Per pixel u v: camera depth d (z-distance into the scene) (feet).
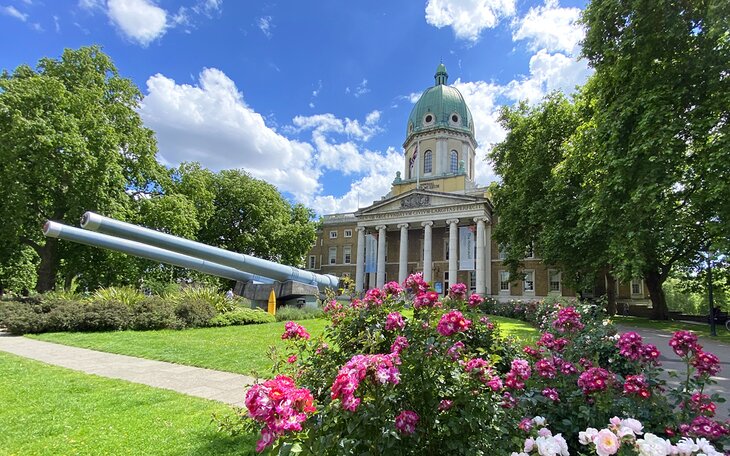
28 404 20.11
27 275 106.01
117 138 85.51
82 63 90.33
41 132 74.02
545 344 17.51
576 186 79.61
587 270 82.02
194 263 67.62
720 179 44.68
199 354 33.94
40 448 15.15
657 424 11.99
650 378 14.02
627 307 115.96
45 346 37.50
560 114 90.79
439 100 196.85
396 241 186.29
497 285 160.66
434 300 13.16
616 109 52.85
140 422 17.79
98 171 80.43
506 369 15.80
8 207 73.72
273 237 138.21
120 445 15.40
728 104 44.52
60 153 76.38
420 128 196.85
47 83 77.25
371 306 13.92
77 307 47.93
